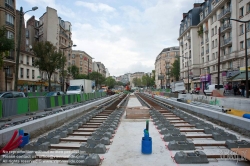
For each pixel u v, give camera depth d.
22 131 6.51
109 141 6.52
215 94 21.91
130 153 5.58
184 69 66.19
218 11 43.62
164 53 106.06
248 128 7.56
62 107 17.75
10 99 10.95
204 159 4.79
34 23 55.28
